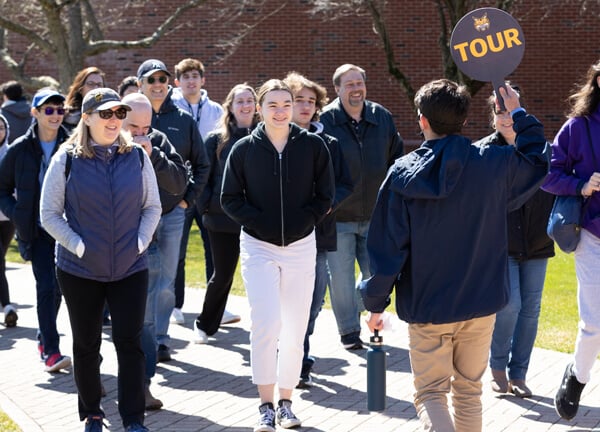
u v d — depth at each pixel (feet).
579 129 17.74
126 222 17.13
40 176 22.12
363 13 75.00
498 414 19.34
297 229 18.13
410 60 74.90
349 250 25.16
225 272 25.38
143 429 17.43
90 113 17.02
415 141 75.15
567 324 28.86
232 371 23.30
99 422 17.97
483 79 14.37
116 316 17.39
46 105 21.80
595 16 73.05
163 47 77.56
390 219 13.85
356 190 24.93
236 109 24.59
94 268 16.99
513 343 20.71
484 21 14.29
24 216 22.12
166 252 24.17
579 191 17.39
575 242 17.65
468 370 14.51
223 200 18.47
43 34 75.77
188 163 23.97
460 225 13.69
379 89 75.72
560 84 74.18
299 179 18.30
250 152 18.26
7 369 23.67
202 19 76.95
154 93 24.06
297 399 20.76
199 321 26.35
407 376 22.44
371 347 15.03
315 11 68.08
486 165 13.75
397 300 14.29
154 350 20.47
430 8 74.38
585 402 20.12
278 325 18.01
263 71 76.74
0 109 38.73
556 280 38.40
